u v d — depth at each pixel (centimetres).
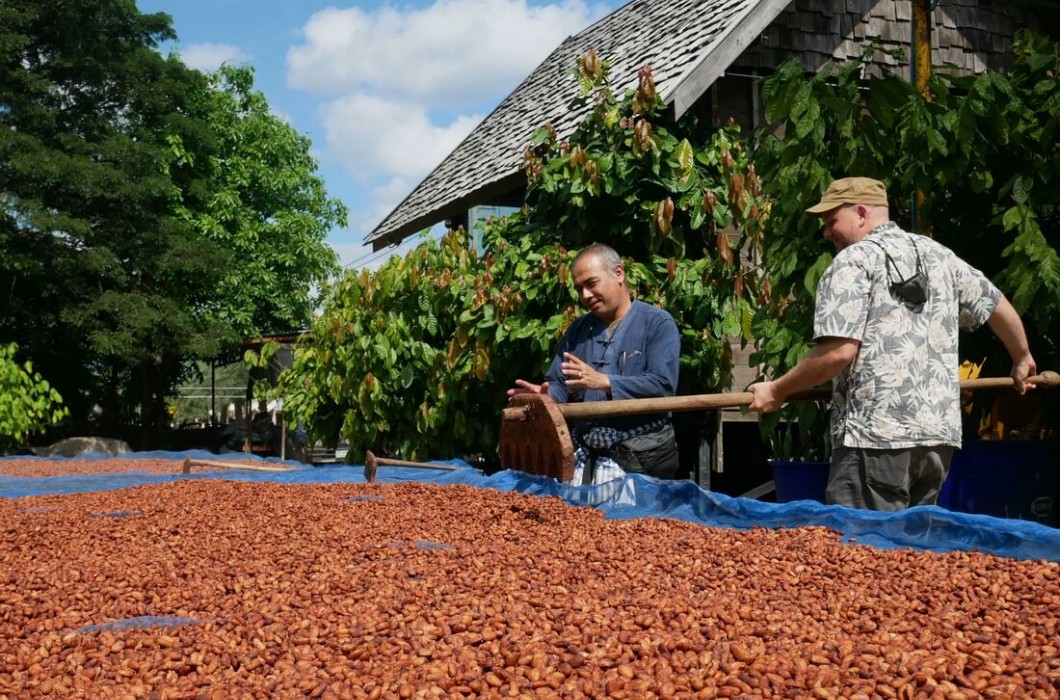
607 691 203
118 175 2238
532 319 726
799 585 294
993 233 568
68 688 217
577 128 775
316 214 3045
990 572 291
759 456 888
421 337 824
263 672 226
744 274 664
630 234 741
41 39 2403
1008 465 509
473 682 209
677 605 265
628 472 475
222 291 2695
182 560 357
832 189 388
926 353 366
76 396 2616
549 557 341
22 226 2211
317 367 912
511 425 489
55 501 573
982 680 203
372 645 238
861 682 203
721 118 842
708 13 886
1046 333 536
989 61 930
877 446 363
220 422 3141
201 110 2886
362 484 578
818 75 551
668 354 471
